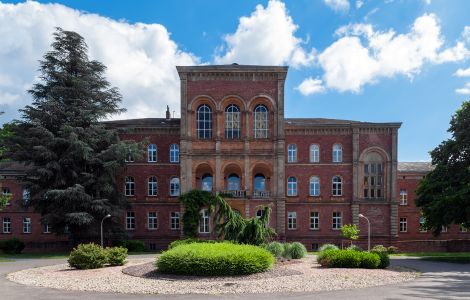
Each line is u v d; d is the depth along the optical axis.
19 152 45.38
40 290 20.03
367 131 55.88
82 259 28.16
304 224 55.59
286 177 56.31
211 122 53.19
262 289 19.41
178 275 23.02
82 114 46.31
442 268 30.33
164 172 56.47
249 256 23.20
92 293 19.03
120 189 55.88
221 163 52.31
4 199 42.88
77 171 46.50
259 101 53.12
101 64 50.41
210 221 51.78
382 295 18.06
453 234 62.25
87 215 43.84
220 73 53.00
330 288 19.78
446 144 41.00
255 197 51.56
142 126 56.34
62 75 46.59
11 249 46.91
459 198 36.69
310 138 56.62
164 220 56.03
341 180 55.88
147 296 18.08
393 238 54.22
